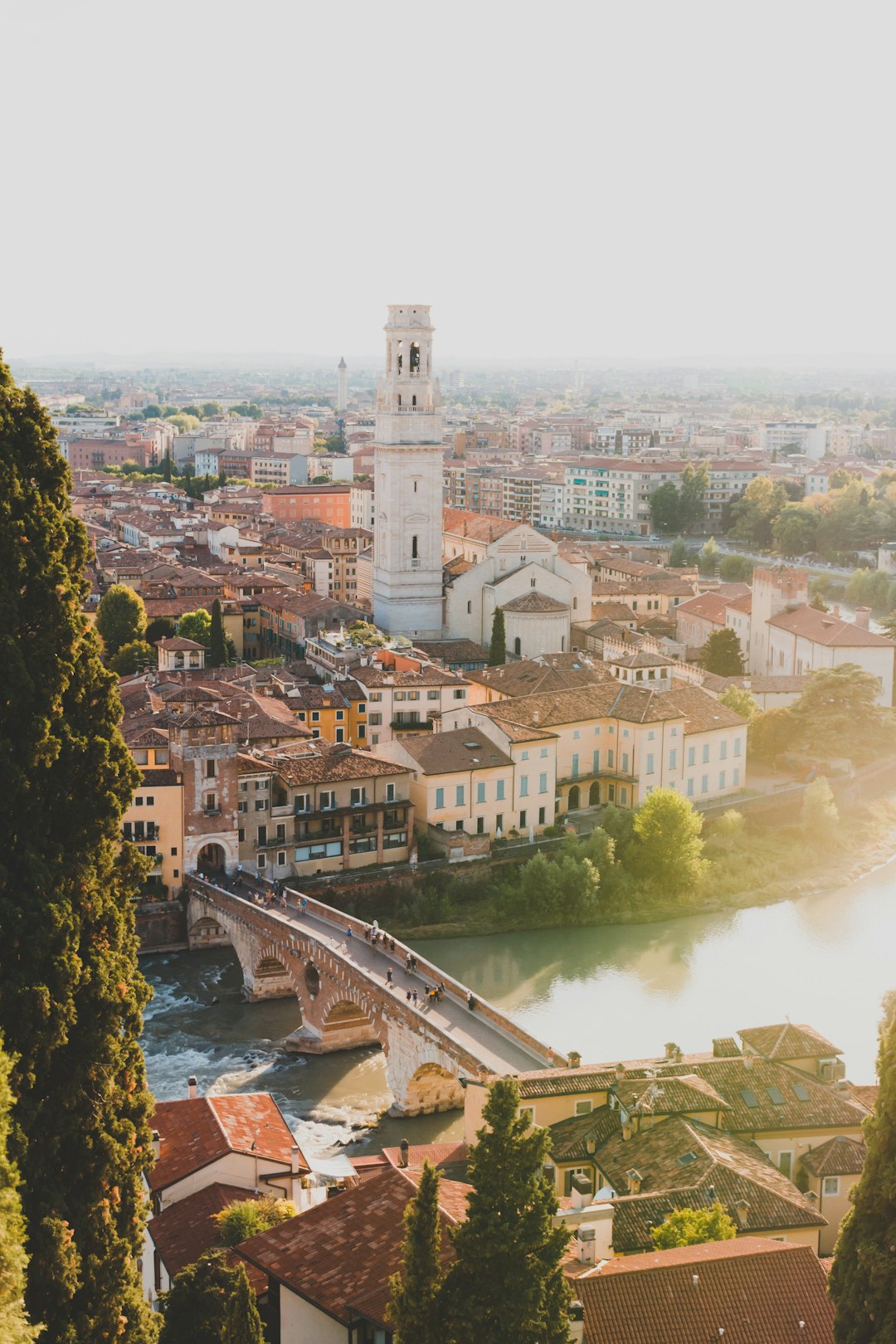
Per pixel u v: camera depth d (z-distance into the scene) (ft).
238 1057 511.81
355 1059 515.09
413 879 636.07
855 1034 507.71
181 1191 333.83
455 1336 219.00
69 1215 224.12
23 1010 220.64
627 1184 333.42
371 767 643.86
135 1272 237.86
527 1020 520.01
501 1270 221.46
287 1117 466.29
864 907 647.15
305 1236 268.41
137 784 253.24
